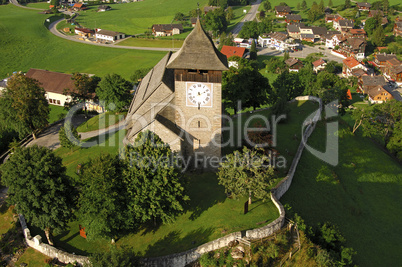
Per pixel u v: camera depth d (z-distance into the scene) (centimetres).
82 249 4919
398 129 8600
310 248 4641
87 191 4644
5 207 6012
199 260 4578
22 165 4609
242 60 9350
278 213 5131
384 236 6003
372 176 7331
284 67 17138
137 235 4994
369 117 8731
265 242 4625
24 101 8456
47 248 4878
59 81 12556
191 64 5469
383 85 15675
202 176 6084
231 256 4478
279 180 5891
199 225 4991
